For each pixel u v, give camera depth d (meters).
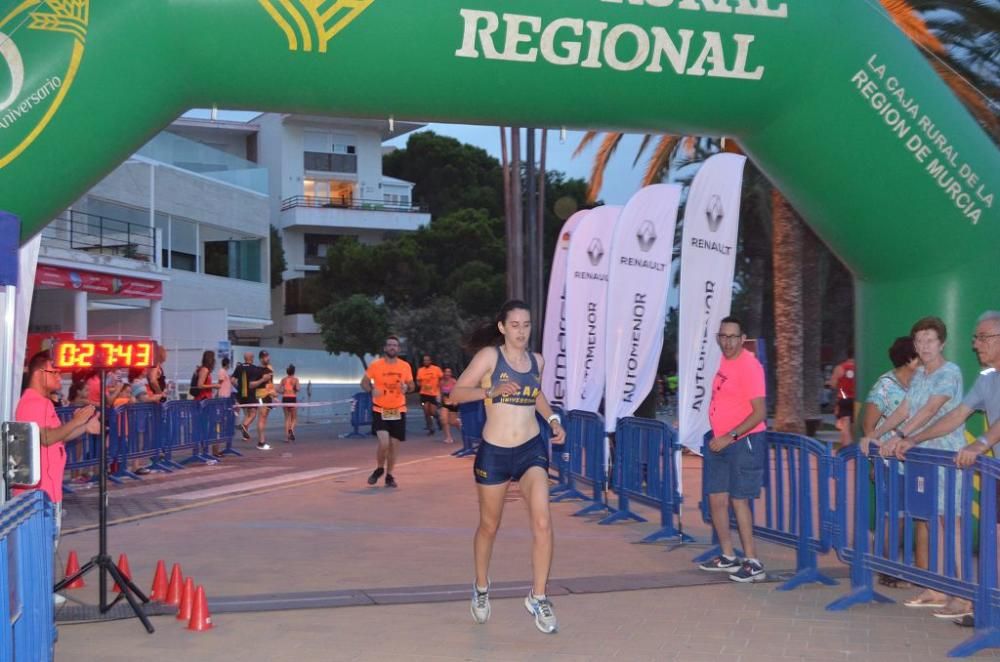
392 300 51.59
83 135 6.38
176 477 14.44
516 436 5.78
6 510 3.61
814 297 27.28
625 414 10.48
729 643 5.42
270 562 7.91
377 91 7.05
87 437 13.11
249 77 6.80
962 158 7.78
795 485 7.10
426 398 24.41
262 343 55.31
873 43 7.63
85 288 23.52
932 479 5.71
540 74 7.17
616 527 9.61
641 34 7.20
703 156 26.22
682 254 8.98
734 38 7.34
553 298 13.54
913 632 5.65
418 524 9.95
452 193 60.78
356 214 55.62
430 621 5.95
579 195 53.16
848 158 7.75
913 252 7.95
